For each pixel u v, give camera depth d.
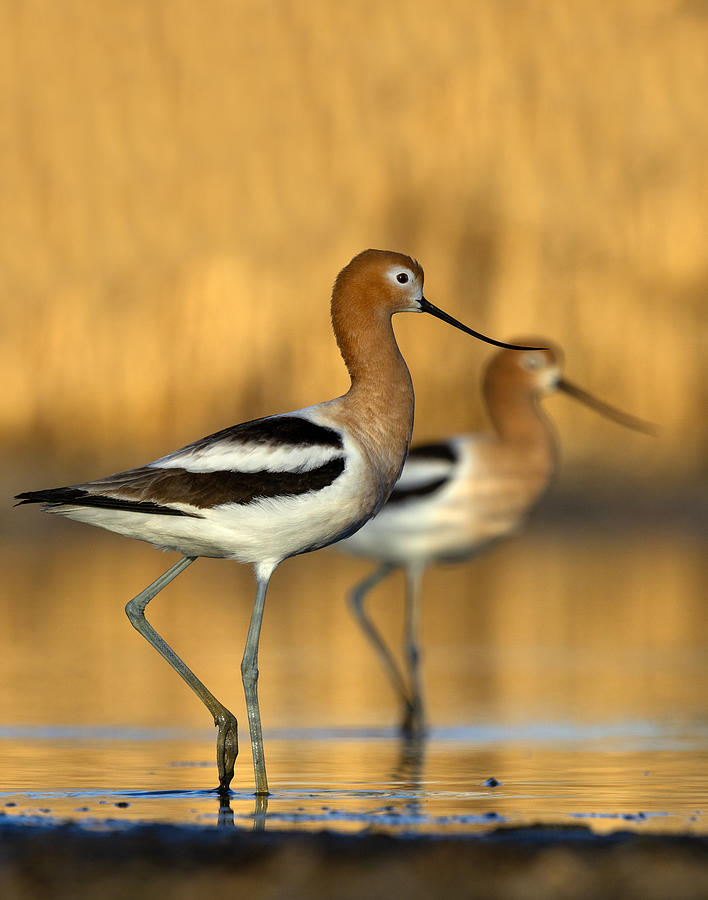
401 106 31.59
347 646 13.35
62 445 26.45
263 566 7.57
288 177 30.77
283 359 27.25
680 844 5.14
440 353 27.52
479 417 26.84
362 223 29.94
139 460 26.09
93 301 27.81
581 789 7.10
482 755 8.23
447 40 32.47
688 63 31.83
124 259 29.12
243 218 30.06
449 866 4.79
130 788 7.09
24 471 25.47
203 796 6.88
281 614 15.73
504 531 12.05
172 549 7.73
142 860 4.89
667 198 29.69
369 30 32.75
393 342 7.93
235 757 7.24
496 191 30.27
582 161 30.72
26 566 19.92
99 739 8.66
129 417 26.81
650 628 14.48
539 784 7.26
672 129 31.05
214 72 32.34
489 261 29.55
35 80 32.12
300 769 7.78
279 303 27.55
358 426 7.70
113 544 23.73
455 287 29.27
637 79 31.67
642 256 29.20
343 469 7.48
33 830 5.48
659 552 22.38
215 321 27.28
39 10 32.84
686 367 27.47
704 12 32.56
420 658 12.68
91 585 17.83
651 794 6.95
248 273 27.84
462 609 16.20
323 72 32.19
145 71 32.34
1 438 26.41
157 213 30.19
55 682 11.01
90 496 7.32
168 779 7.36
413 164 30.67
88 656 12.39
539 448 12.17
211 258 28.38
